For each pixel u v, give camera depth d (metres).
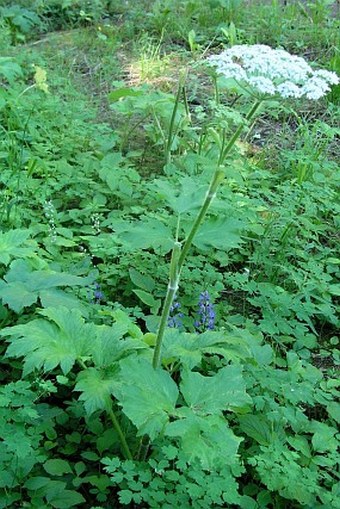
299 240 4.21
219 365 3.09
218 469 2.45
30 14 7.58
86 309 3.02
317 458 2.66
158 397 2.29
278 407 2.76
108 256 3.78
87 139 5.03
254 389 2.90
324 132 4.96
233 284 3.61
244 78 2.36
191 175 4.49
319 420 3.10
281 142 5.42
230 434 2.23
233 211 4.00
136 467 2.50
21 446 2.33
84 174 4.56
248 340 3.04
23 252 3.14
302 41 6.86
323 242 4.47
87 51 6.95
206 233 2.67
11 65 5.01
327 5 8.09
